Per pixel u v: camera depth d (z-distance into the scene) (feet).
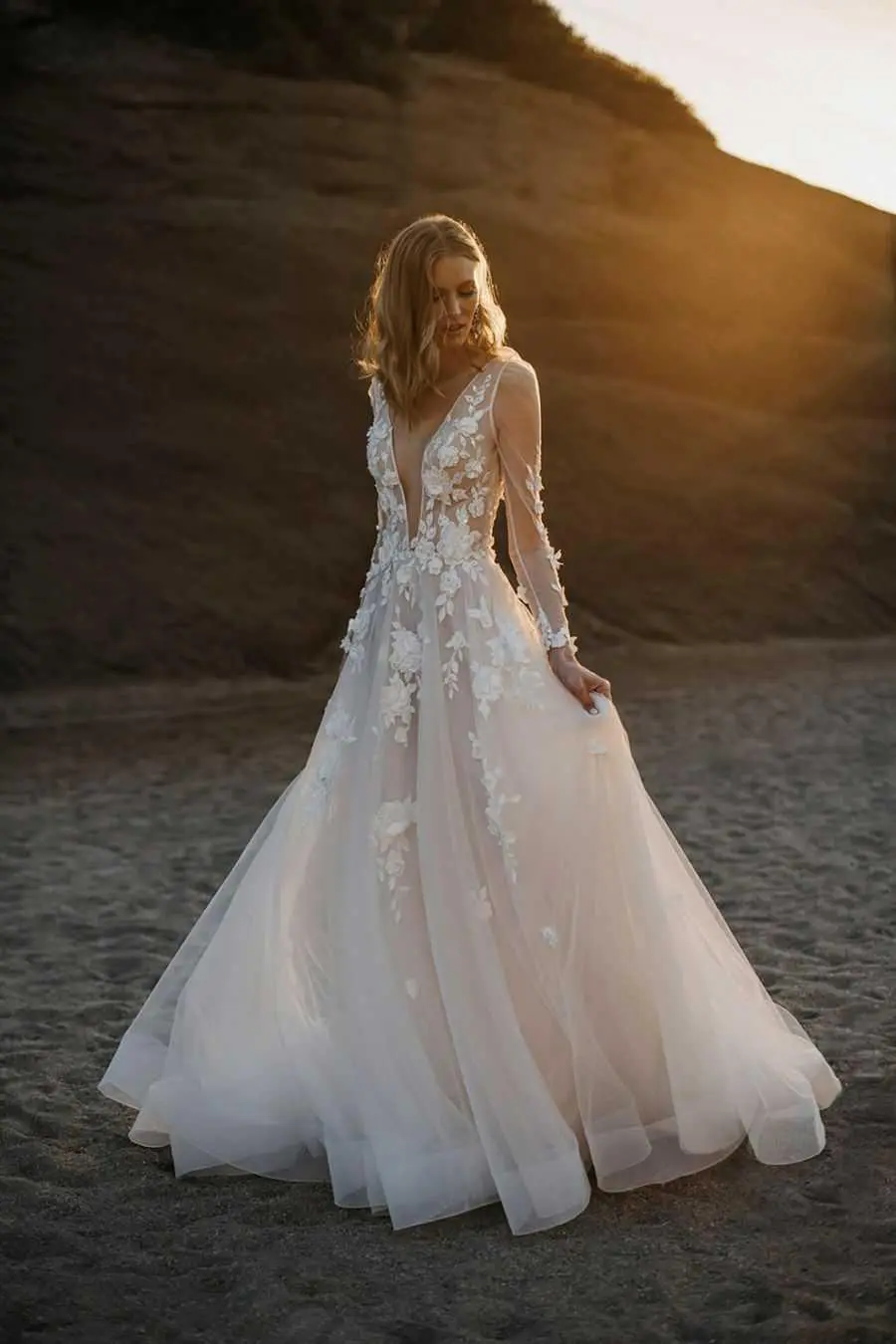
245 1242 17.34
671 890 19.42
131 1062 20.47
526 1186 17.35
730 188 105.40
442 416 19.60
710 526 96.12
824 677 74.49
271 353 90.89
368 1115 18.10
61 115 90.33
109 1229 17.84
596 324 98.94
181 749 58.18
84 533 83.05
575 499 94.02
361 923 18.57
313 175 95.40
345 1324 15.42
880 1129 20.02
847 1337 14.78
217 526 85.66
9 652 77.51
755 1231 17.16
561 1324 15.25
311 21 95.61
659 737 56.65
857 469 101.81
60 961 30.12
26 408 85.35
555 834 18.53
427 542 19.60
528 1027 18.34
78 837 42.39
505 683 18.97
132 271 89.86
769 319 103.14
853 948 29.40
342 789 19.52
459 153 98.94
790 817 42.04
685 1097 18.43
